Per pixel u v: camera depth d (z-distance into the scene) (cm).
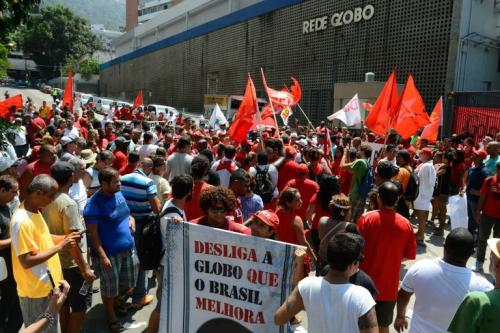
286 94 1065
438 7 1909
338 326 228
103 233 422
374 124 800
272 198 630
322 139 1038
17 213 315
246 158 732
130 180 490
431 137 1002
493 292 225
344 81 2498
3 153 643
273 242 284
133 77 6756
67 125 1125
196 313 310
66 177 378
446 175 822
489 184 631
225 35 3897
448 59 1866
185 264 311
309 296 238
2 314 375
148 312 484
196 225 306
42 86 6756
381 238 364
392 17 2150
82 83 8988
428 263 301
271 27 3206
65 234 368
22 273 323
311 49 2780
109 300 432
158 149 701
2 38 658
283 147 730
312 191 581
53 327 325
